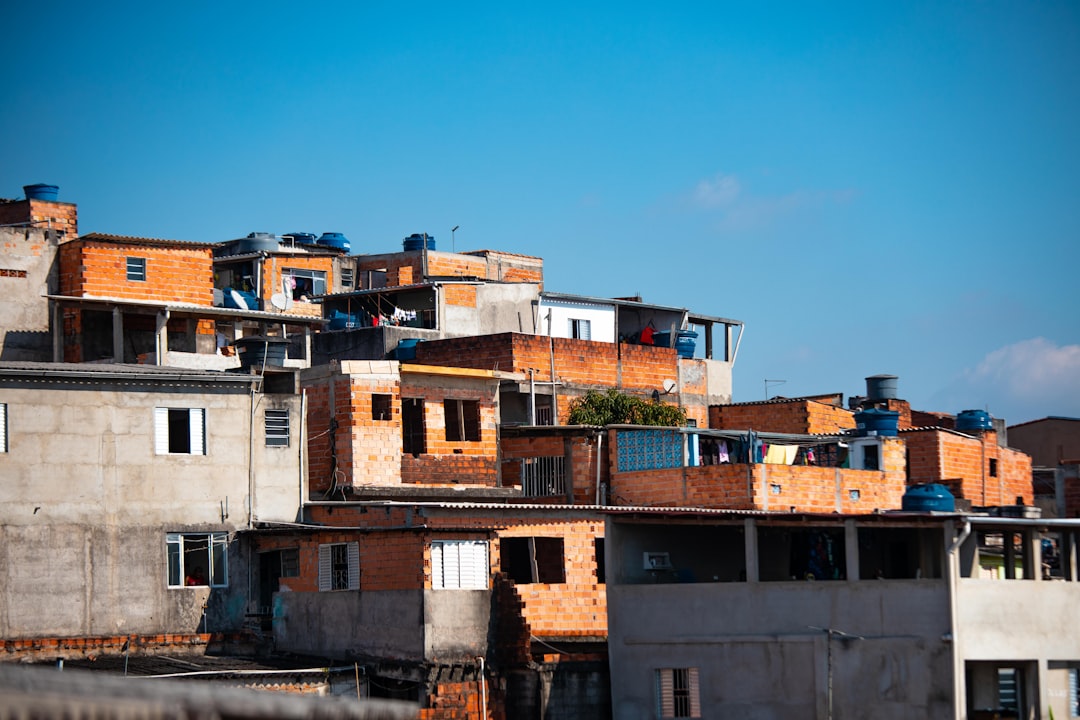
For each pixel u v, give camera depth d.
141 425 43.62
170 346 59.41
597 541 46.78
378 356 64.44
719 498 51.09
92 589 42.16
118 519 42.81
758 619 40.84
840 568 43.78
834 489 53.12
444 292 67.88
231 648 43.56
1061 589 41.56
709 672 41.06
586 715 42.25
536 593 44.44
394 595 40.84
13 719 15.21
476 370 55.03
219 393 44.97
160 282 60.62
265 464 45.50
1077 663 41.81
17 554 41.28
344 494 50.91
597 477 53.75
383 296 69.06
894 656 39.56
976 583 40.09
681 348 71.19
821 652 40.03
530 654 41.66
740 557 45.53
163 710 15.86
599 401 61.81
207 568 44.03
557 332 70.69
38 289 59.28
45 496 41.91
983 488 63.59
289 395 46.38
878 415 56.81
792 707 40.12
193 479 44.16
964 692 39.28
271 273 70.75
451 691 39.91
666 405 63.72
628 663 41.84
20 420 41.91
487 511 44.25
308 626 43.00
